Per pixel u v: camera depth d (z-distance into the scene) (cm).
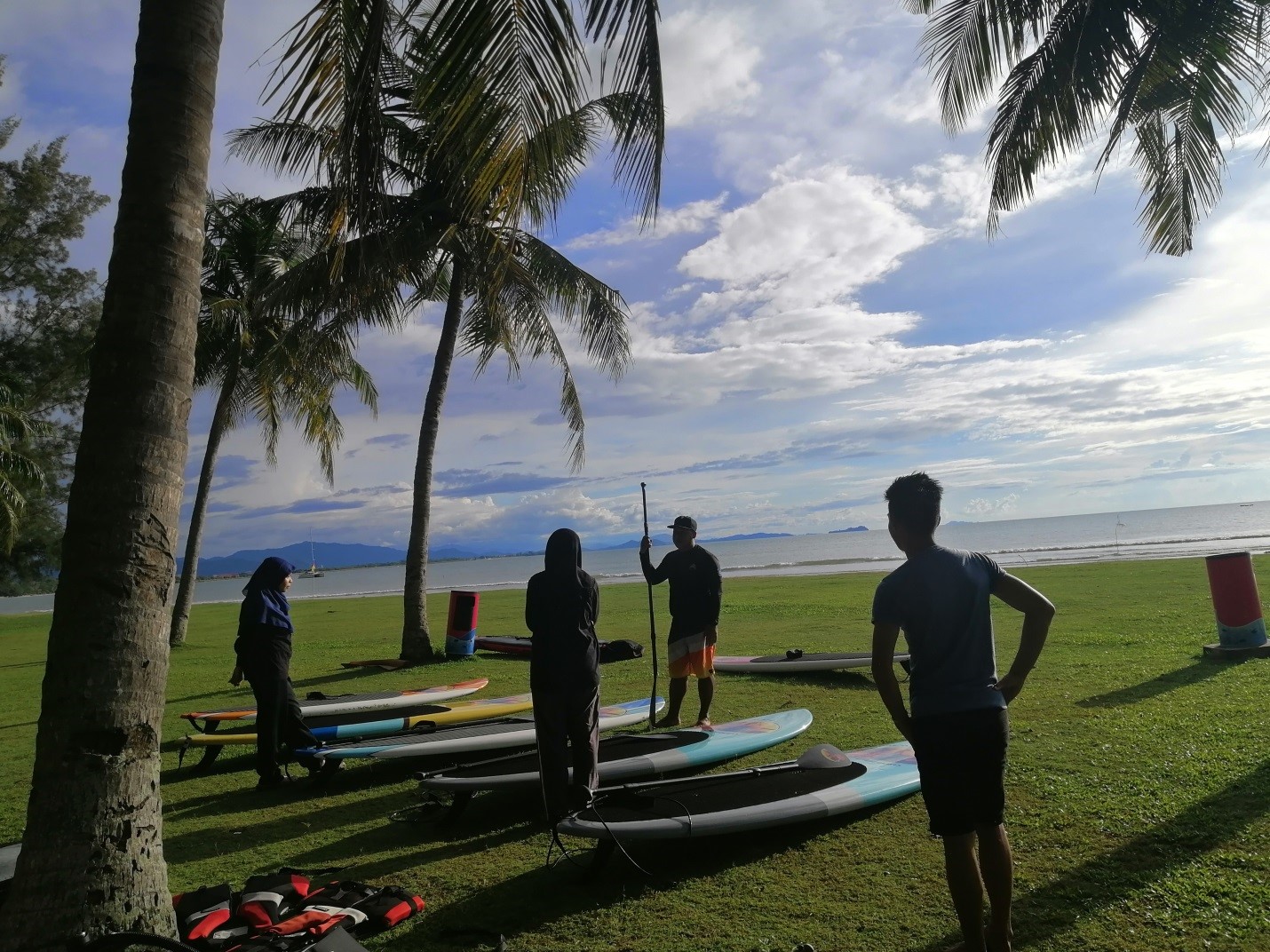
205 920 349
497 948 352
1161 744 574
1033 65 880
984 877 307
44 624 3206
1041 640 317
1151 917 337
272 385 1614
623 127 445
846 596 2133
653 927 364
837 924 354
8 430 2170
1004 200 934
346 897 395
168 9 334
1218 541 4900
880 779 500
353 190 456
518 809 559
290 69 437
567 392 1484
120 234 325
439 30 415
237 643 657
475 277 1334
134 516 311
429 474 1424
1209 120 860
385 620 2375
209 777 702
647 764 562
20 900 289
